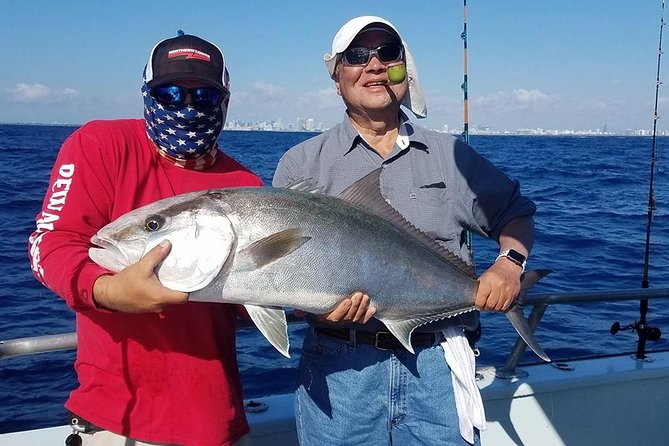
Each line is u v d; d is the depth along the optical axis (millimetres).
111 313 2146
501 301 2562
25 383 4984
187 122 2205
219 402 2279
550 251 10641
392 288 2463
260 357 5453
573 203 17734
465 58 3639
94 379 2176
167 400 2203
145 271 1896
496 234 2852
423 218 2660
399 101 2650
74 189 2115
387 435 2580
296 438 3006
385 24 2602
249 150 45688
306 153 2738
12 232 11109
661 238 11891
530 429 3309
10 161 27156
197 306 2262
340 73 2695
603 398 3422
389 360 2541
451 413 2566
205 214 2180
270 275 2238
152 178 2301
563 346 5848
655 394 3506
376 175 2508
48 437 2814
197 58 2152
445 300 2561
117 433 2158
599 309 6996
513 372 3428
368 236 2418
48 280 1971
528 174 27984
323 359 2586
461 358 2588
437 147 2723
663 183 24000
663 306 7180
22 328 6230
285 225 2266
